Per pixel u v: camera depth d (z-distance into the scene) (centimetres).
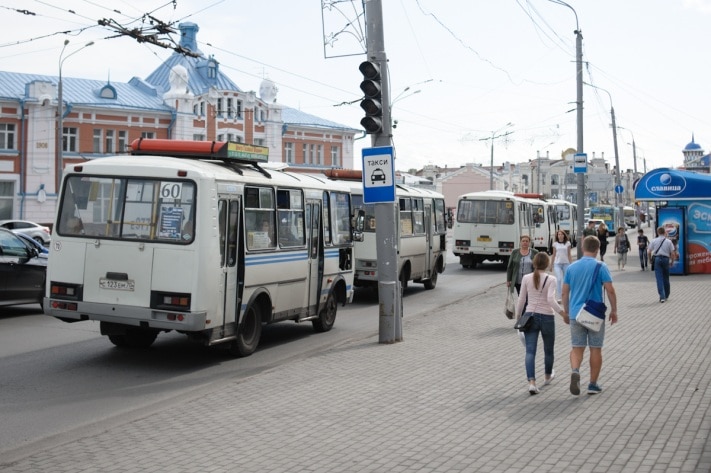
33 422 836
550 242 4247
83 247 1141
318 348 1356
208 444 717
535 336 938
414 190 2344
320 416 823
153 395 977
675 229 2802
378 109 1329
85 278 1139
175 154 1231
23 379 1052
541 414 813
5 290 1580
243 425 787
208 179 1110
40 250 1714
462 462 651
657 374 1019
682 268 2811
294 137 6134
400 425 781
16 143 4619
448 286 2592
